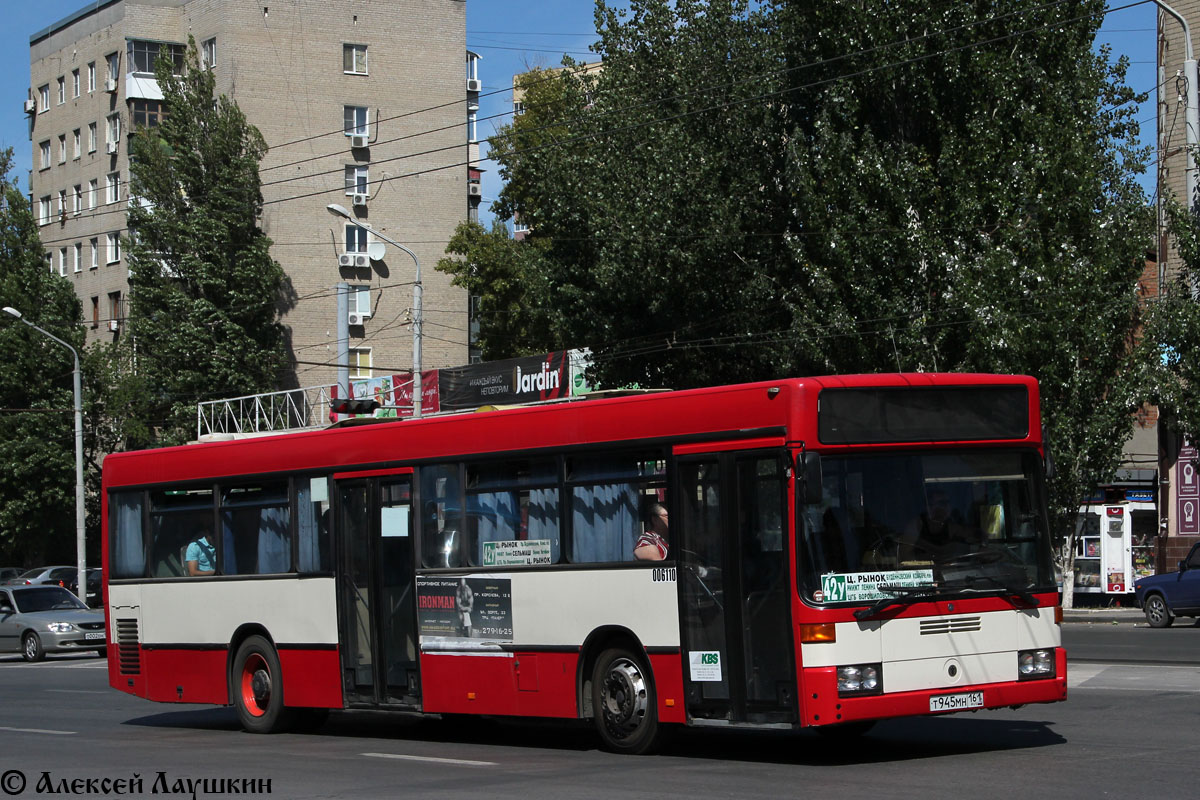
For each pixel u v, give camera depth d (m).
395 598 13.80
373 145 59.75
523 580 12.54
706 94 33.09
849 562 10.26
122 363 54.66
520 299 48.44
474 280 50.22
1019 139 28.66
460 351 61.19
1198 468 30.98
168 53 60.94
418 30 61.00
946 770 10.15
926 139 29.95
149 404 53.88
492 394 42.31
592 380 34.66
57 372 54.19
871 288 28.67
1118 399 28.59
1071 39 28.97
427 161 61.12
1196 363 28.00
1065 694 10.90
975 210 28.44
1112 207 28.95
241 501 15.61
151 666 16.50
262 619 15.16
